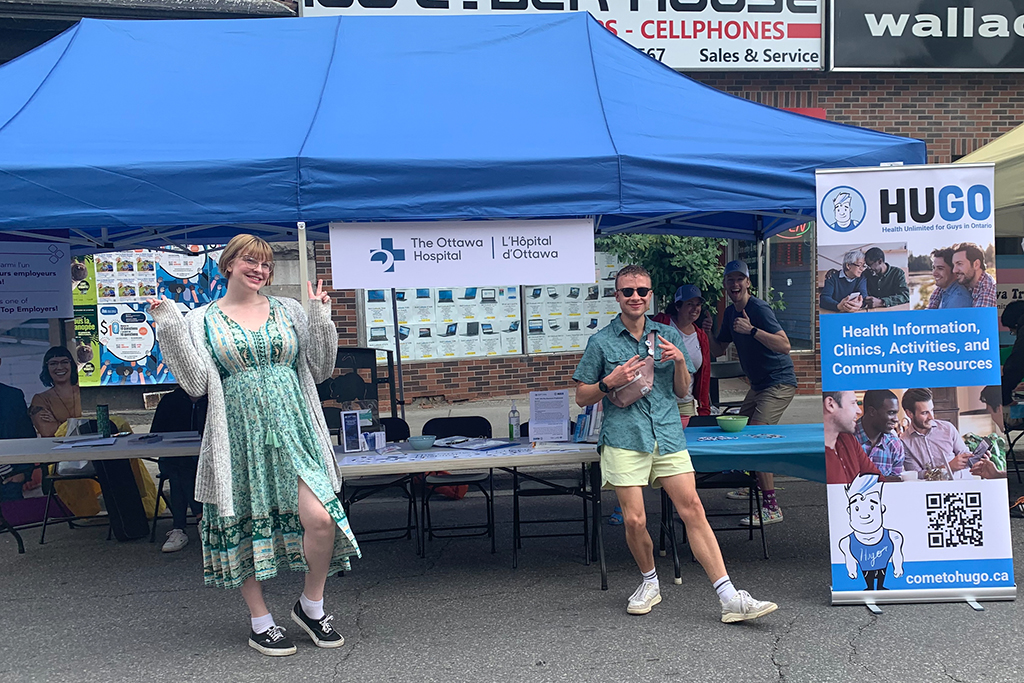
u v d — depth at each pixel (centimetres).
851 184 433
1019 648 380
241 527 380
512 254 468
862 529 437
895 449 435
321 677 370
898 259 433
